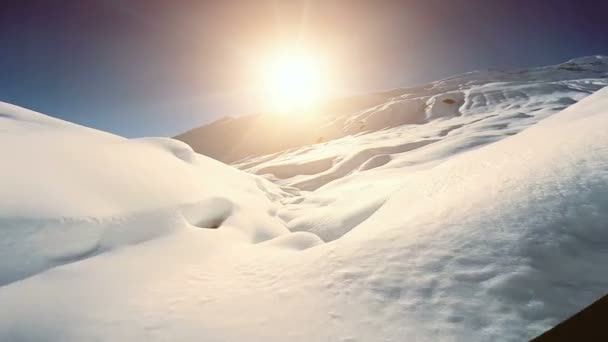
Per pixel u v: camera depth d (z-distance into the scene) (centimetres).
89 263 562
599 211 391
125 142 1168
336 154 4316
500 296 327
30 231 580
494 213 475
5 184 630
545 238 381
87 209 673
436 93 11312
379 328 330
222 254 654
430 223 527
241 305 416
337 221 1127
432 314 331
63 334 384
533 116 4556
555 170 523
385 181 1631
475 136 3178
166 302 442
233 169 1917
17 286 488
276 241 739
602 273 319
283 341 337
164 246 652
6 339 383
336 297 394
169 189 914
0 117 977
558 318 288
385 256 460
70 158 816
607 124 614
